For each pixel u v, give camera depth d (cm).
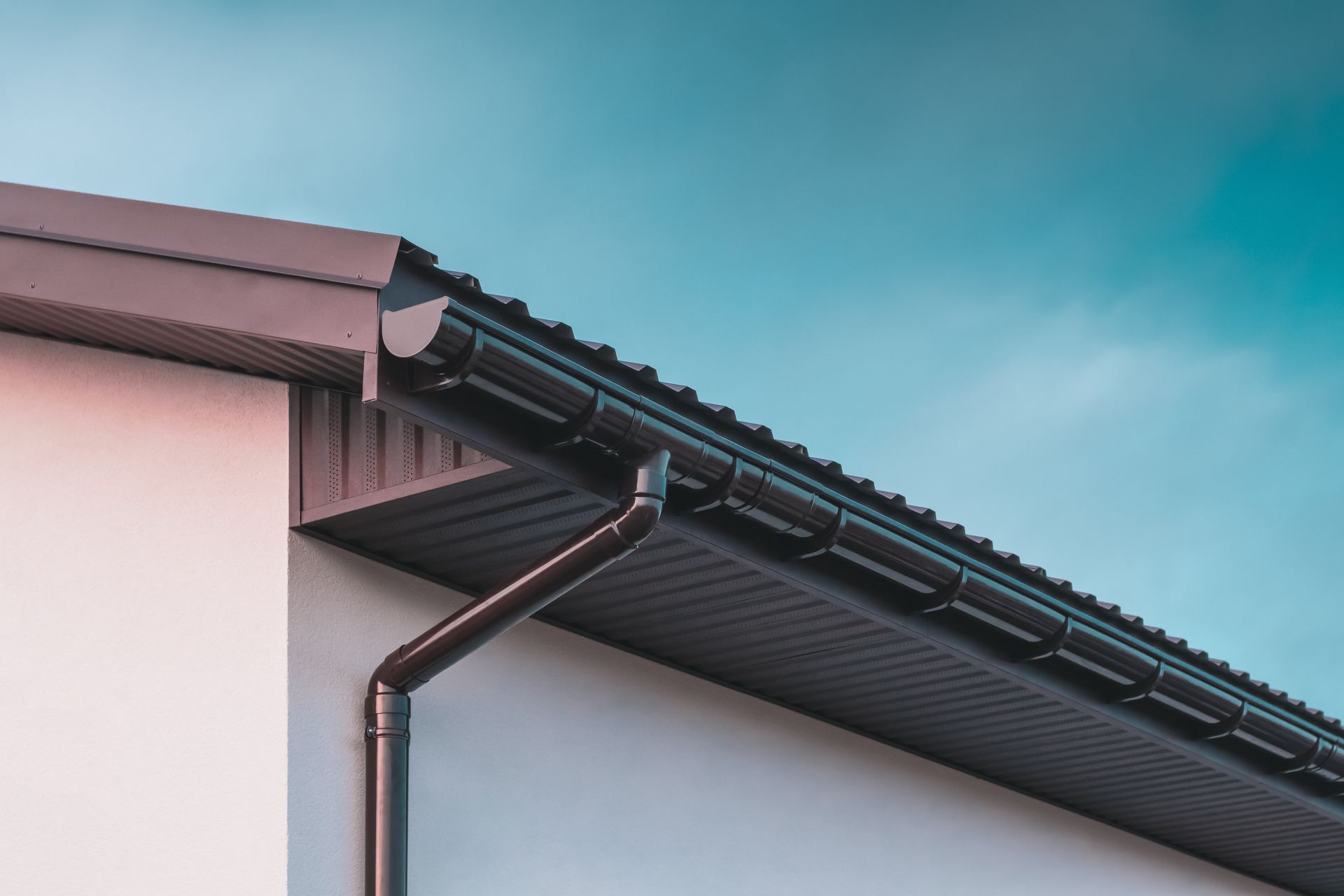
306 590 393
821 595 431
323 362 374
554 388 334
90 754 397
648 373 360
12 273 372
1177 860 784
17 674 416
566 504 388
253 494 404
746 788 529
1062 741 596
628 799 477
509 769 438
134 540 417
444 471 370
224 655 389
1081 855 708
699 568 431
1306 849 764
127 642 405
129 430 433
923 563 435
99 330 420
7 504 439
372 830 380
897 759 617
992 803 663
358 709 397
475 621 377
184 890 371
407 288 338
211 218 355
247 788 372
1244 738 571
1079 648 491
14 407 453
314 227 341
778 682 541
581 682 477
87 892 382
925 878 601
